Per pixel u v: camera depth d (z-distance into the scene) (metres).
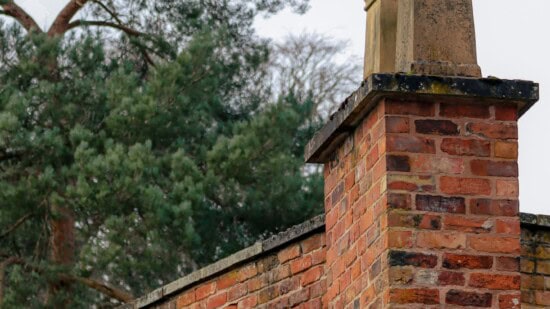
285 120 26.70
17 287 24.00
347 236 8.21
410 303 7.37
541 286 8.88
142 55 29.50
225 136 28.27
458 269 7.45
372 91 7.59
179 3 29.45
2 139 24.92
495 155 7.64
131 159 24.67
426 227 7.49
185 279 10.53
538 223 8.93
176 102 26.70
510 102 7.72
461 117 7.68
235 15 30.06
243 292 10.00
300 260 9.50
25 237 25.77
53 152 25.39
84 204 24.14
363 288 7.82
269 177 26.73
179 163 25.84
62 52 26.92
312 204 27.45
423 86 7.58
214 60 27.69
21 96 25.62
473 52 7.82
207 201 27.05
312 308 9.34
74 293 24.83
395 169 7.56
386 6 8.38
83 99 26.52
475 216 7.54
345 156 8.34
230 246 26.92
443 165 7.59
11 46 26.81
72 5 29.12
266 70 33.44
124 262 24.28
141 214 24.97
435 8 7.86
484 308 7.42
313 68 37.31
